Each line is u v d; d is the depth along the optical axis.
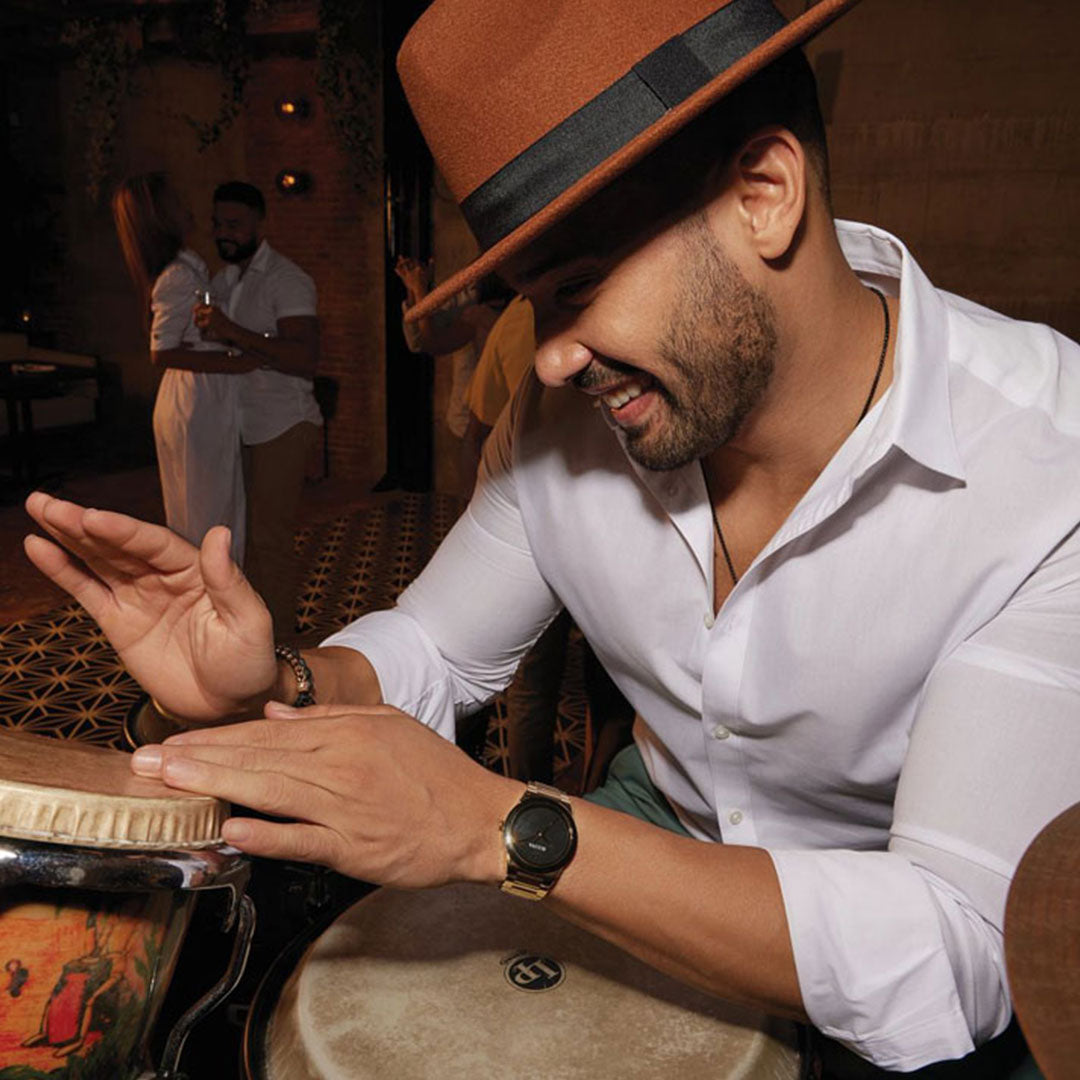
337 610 4.36
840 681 0.96
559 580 1.15
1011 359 0.92
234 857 0.71
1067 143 5.00
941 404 0.88
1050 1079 0.37
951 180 5.20
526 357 3.07
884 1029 0.76
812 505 0.90
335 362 6.70
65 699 3.39
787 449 0.95
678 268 0.77
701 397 0.82
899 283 0.99
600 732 2.31
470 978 0.95
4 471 6.66
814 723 0.99
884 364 0.93
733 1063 0.86
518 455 1.14
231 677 0.91
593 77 0.73
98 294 7.78
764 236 0.79
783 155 0.78
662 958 0.78
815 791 1.06
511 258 0.77
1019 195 5.12
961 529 0.88
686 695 1.08
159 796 0.70
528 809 0.76
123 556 0.90
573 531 1.10
